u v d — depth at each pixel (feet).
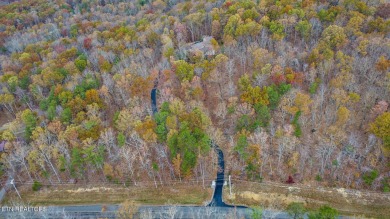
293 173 350.43
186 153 328.08
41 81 437.99
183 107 373.20
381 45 400.67
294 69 414.21
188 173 345.10
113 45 512.63
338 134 340.39
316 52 407.23
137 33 540.11
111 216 329.93
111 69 461.37
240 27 481.05
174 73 426.10
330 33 432.66
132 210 311.47
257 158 346.13
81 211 339.77
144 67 453.99
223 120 394.32
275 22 491.72
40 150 354.33
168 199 343.67
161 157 366.84
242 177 356.59
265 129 366.43
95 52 490.90
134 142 369.09
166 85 417.90
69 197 356.38
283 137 340.80
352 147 345.51
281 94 372.99
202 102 402.52
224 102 389.39
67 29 636.48
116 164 367.86
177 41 524.93
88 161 352.49
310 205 322.34
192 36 557.33
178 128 357.20
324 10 490.49
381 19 450.71
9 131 384.27
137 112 379.96
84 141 345.10
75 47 528.63
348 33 444.96
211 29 556.51
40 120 387.96
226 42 476.54
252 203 331.16
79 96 404.36
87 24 630.33
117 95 423.64
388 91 357.20
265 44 467.11
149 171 366.22
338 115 345.31
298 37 488.44
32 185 370.12
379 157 339.36
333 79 374.63
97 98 402.31
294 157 340.39
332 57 399.44
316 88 383.86
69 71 457.27
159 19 601.62
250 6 552.00
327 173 345.72
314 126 374.22
